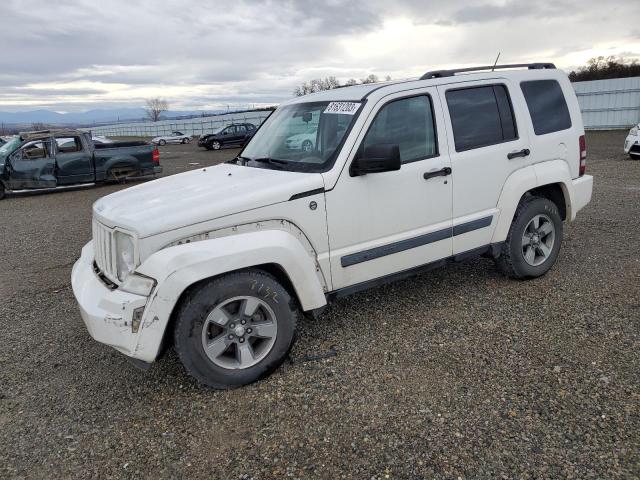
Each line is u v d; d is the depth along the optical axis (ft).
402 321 13.66
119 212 10.78
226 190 11.19
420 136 13.12
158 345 9.90
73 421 10.07
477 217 14.14
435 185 13.19
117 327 9.75
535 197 15.51
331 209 11.65
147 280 9.78
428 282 16.43
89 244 13.37
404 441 8.83
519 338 12.28
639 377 10.25
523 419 9.18
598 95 88.17
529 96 15.30
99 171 46.75
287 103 15.57
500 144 14.39
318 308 11.65
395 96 12.70
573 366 10.84
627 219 22.88
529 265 15.55
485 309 14.07
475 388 10.28
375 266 12.60
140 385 11.30
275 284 10.80
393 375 10.98
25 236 28.32
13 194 47.55
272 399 10.38
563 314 13.42
